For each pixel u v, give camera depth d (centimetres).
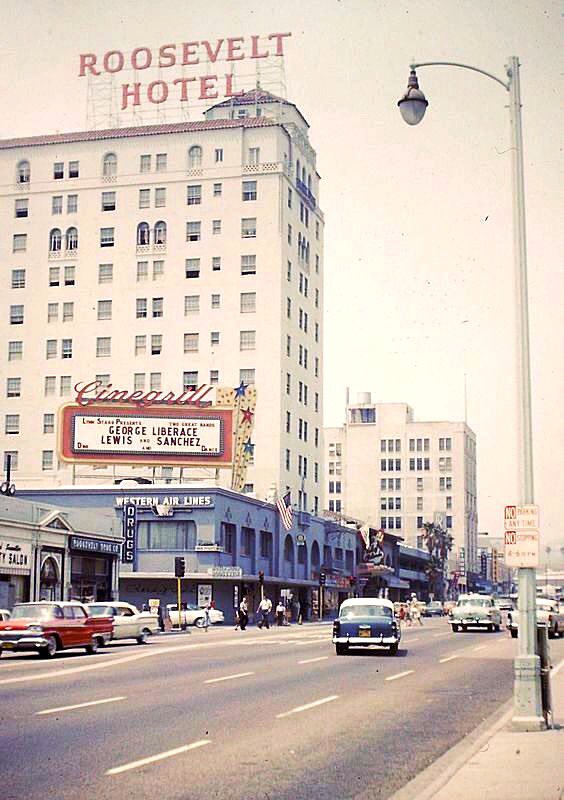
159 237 9656
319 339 10500
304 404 9888
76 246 9794
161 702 1889
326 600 9944
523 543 1496
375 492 17338
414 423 17388
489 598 5856
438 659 3216
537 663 1479
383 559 11794
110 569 6262
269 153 9569
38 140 10088
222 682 2322
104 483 9212
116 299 9631
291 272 9706
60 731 1495
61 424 7494
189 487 7188
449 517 17050
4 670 2686
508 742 1350
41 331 9731
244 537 7819
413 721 1670
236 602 7300
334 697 2025
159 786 1101
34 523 5178
